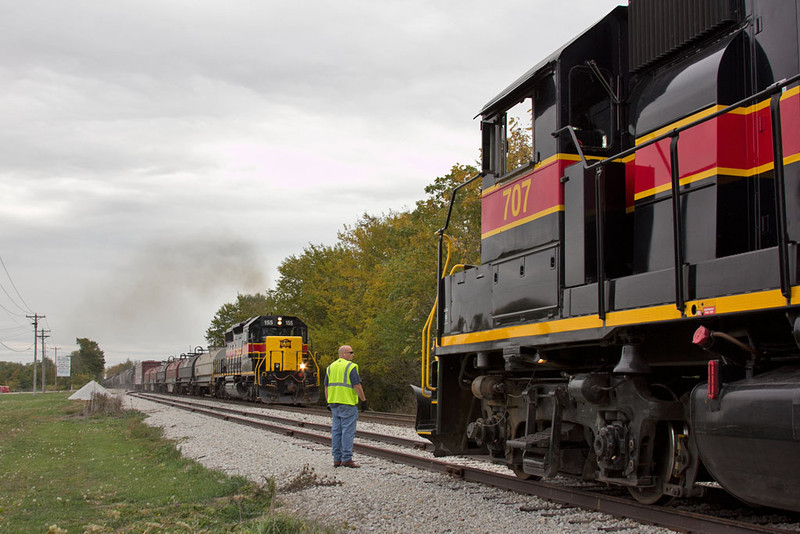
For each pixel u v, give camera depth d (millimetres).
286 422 18516
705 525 5289
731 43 5531
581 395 6301
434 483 8273
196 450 12383
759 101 5348
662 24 6266
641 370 5777
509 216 7508
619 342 6074
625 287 5609
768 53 5328
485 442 8414
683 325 5500
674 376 6359
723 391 4785
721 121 5340
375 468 9742
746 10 5570
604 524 5855
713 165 5301
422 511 6688
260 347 33969
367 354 29859
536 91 7102
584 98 6734
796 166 4848
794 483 4273
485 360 8008
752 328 4898
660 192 5891
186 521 6594
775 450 4332
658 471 6078
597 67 6789
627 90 6871
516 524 5984
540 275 6793
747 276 4523
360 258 32906
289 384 32406
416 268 23578
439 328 9078
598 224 5969
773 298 4312
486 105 8117
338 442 9984
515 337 7145
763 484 4516
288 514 6605
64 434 16797
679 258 5086
